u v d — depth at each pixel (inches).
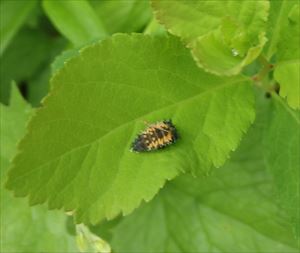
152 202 5.7
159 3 3.8
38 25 6.8
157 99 3.9
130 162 3.9
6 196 5.3
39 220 5.3
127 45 3.9
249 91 4.0
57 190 3.8
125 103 3.9
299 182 4.3
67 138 3.8
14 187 3.7
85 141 3.8
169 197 5.7
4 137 5.3
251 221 5.5
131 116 3.9
